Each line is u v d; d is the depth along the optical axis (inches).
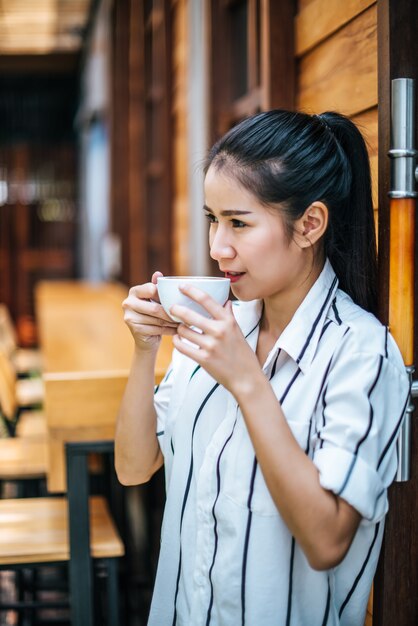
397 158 53.7
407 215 54.0
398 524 57.5
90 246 329.4
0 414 126.6
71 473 79.0
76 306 189.3
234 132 47.8
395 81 53.2
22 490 115.6
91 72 306.5
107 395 83.0
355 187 50.9
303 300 50.1
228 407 50.4
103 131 279.9
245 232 47.1
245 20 127.3
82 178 360.8
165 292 46.5
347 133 50.6
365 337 47.2
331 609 49.3
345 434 44.2
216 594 49.2
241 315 55.5
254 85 115.6
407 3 53.6
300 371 48.6
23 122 405.4
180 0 161.5
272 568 47.7
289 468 43.2
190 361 55.4
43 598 126.1
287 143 46.7
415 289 55.8
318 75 77.3
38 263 372.2
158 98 192.7
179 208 171.0
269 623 47.9
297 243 47.9
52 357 104.7
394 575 57.9
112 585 81.2
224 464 49.2
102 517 89.2
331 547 43.6
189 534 52.2
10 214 369.7
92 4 272.2
